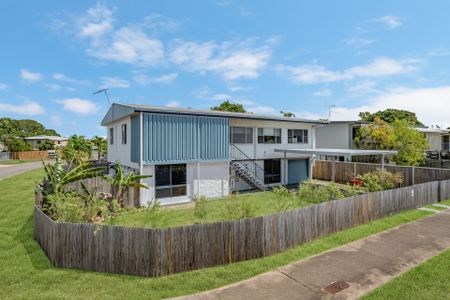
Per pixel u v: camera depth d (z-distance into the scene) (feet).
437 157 120.06
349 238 29.94
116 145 66.74
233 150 65.72
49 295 18.35
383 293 18.62
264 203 48.19
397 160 88.84
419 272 21.67
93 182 45.47
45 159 146.30
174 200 52.70
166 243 21.43
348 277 21.26
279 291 19.25
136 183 45.01
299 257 25.08
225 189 58.90
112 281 20.35
